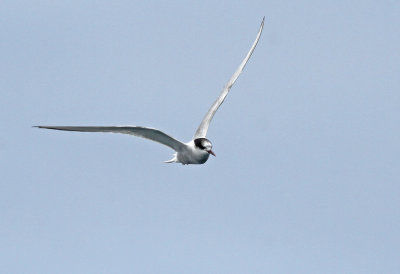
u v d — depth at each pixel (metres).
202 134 16.95
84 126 12.62
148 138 14.15
